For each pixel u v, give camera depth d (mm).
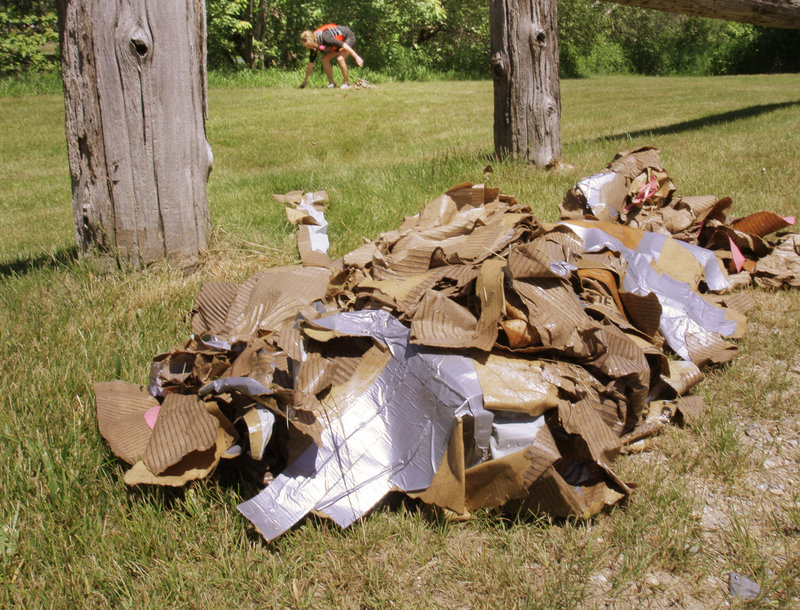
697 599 1938
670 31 27547
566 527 2182
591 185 3998
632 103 13250
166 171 3725
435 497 2201
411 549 2121
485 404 2229
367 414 2436
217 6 19562
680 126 9422
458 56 23500
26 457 2471
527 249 2662
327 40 16484
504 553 2098
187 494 2273
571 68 25500
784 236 4234
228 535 2168
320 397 2457
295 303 2986
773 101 12539
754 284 3854
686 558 2051
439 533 2166
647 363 2514
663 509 2230
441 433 2281
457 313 2572
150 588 2006
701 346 3051
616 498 2232
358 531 2164
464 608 1936
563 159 6551
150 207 3732
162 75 3568
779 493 2332
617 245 3438
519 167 5879
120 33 3398
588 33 25797
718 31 27422
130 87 3498
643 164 4215
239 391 2318
